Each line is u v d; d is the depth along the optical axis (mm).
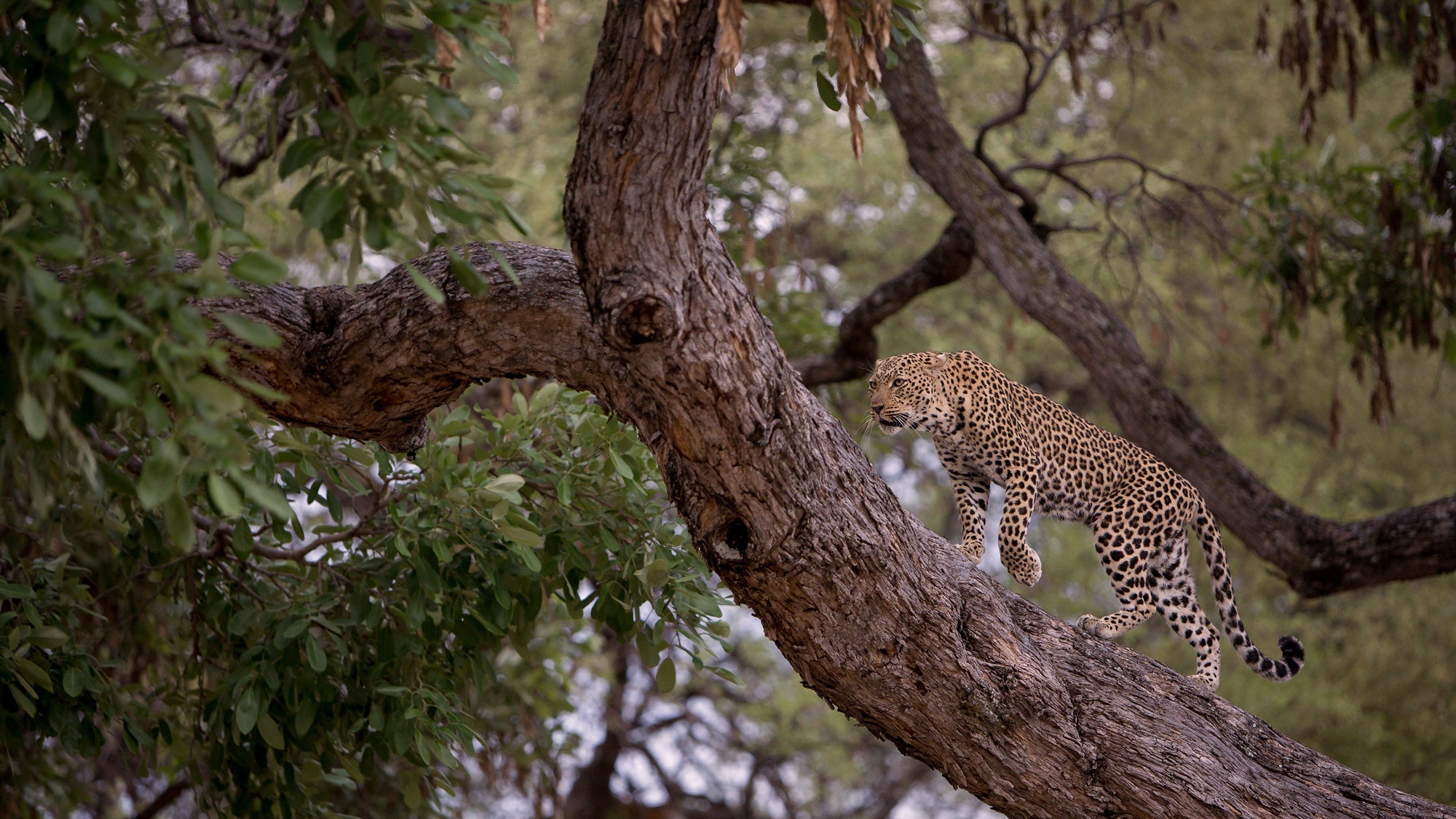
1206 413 26375
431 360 7594
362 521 9625
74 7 5770
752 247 15305
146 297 5328
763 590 7465
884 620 7602
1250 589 23406
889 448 19375
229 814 9469
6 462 6535
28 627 8172
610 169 6133
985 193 15523
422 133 6008
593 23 25172
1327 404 26344
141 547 9773
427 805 12398
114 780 15500
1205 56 26312
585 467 9242
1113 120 26781
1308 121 14422
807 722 27719
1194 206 23328
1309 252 14867
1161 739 7965
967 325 26188
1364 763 21453
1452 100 13766
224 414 5305
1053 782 7898
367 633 9531
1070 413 10805
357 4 7066
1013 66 24781
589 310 6906
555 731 14281
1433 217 15148
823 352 18609
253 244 6070
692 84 5926
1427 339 14758
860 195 25578
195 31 9242
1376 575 13375
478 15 5996
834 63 5844
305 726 8797
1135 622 10266
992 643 7965
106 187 6336
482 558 8797
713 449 6887
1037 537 25359
